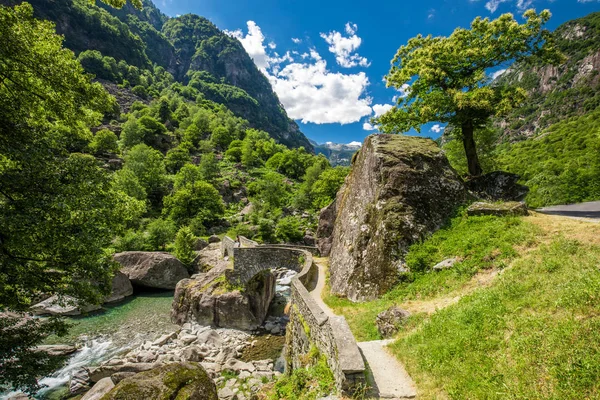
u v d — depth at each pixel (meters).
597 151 30.89
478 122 20.28
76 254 10.42
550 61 18.50
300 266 25.42
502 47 18.62
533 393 4.56
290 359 15.47
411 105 22.27
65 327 11.18
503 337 6.33
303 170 127.00
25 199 9.20
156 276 34.84
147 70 179.62
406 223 14.83
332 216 31.61
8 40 8.71
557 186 33.78
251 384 16.64
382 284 13.91
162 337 22.47
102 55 150.88
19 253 9.76
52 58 10.35
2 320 10.02
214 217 64.31
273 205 75.88
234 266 26.47
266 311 28.84
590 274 6.73
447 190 16.53
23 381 9.38
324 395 7.30
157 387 4.80
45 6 131.88
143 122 104.25
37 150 9.46
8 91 10.06
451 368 6.28
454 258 12.56
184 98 187.38
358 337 10.83
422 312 10.13
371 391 6.57
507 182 19.25
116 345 21.67
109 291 12.03
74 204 9.94
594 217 13.24
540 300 6.81
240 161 118.06
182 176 74.56
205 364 18.92
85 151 69.81
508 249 11.07
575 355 4.71
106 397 4.50
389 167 17.12
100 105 12.40
